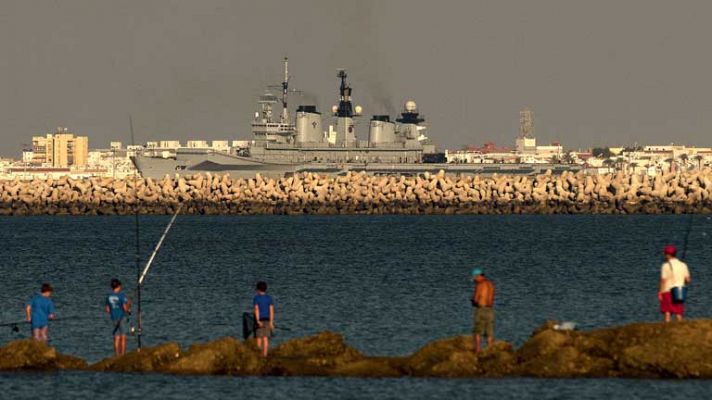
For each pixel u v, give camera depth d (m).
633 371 166.38
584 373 167.88
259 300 179.88
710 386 161.38
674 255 170.62
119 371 178.25
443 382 168.12
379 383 168.50
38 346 182.50
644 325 172.88
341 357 180.12
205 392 165.75
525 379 167.88
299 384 168.88
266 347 180.50
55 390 168.25
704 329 167.25
